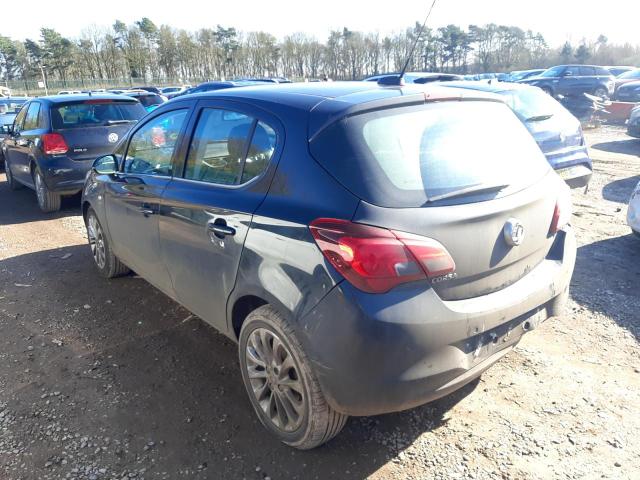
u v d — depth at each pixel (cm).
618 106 1822
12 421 301
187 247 327
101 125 765
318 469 262
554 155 681
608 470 257
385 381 225
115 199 427
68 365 359
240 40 7769
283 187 260
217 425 296
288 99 283
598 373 335
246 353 287
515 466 261
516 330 268
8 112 1409
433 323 226
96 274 523
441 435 283
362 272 219
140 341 390
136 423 298
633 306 425
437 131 267
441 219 232
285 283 246
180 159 350
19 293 480
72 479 257
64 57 7612
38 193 784
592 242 586
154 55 7656
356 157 239
